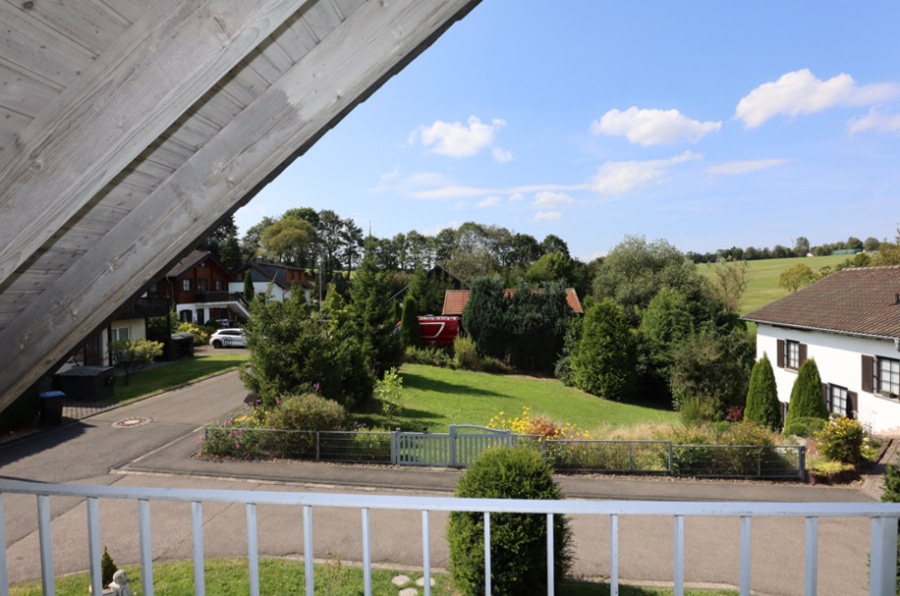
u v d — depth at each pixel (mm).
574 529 7375
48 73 1689
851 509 1635
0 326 2199
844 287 20344
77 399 15727
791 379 19641
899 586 4250
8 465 9938
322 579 5641
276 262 64562
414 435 10320
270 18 1690
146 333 24406
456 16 2158
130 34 1709
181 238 2146
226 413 14258
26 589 5469
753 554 6723
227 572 5773
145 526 1896
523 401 19859
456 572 5102
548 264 50000
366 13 1952
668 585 5863
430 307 41688
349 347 15891
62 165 1775
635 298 36688
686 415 17641
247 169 2068
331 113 2039
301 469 9891
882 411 15398
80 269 2158
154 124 1755
